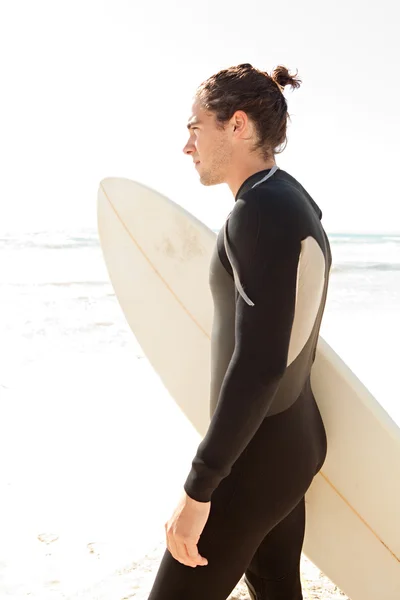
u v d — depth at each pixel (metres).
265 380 1.23
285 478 1.47
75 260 18.14
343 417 1.81
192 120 1.54
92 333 8.82
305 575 2.42
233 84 1.48
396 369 7.07
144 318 2.44
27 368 6.72
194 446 4.23
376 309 12.01
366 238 31.12
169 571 1.42
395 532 1.83
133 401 5.44
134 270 2.45
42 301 11.77
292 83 1.59
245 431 1.24
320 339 1.86
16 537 2.74
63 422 4.76
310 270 1.34
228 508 1.41
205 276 2.20
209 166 1.54
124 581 2.36
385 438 1.77
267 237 1.27
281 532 1.70
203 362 2.24
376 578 1.89
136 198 2.41
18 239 20.78
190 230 2.24
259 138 1.49
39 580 2.38
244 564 1.46
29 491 3.31
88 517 2.98
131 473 3.65
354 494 1.86
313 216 1.40
